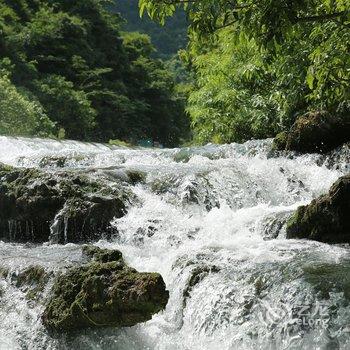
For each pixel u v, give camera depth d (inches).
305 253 297.0
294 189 458.3
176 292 285.0
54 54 1897.1
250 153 538.9
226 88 765.9
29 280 288.7
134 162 552.4
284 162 481.7
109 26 2217.0
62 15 1943.9
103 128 1932.8
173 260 307.4
